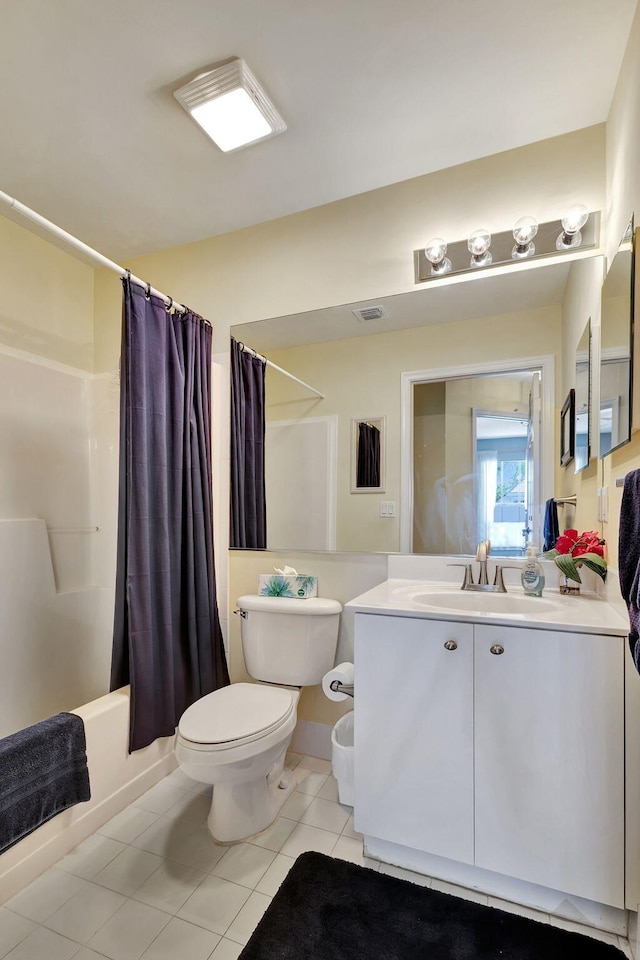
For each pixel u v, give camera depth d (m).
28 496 2.20
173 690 1.93
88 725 1.57
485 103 1.57
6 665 1.94
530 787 1.28
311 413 2.15
